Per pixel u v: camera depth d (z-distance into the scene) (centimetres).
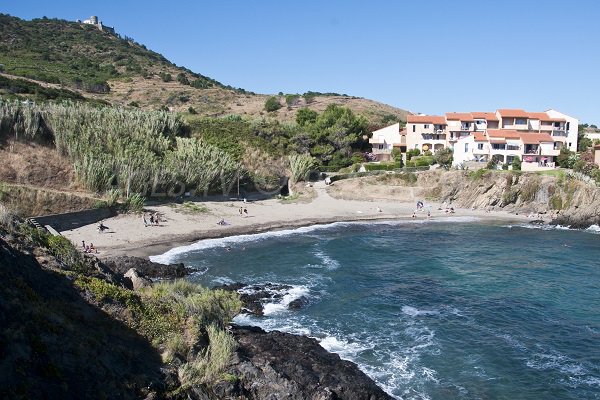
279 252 5194
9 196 5066
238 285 3906
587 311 3609
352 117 11625
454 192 8612
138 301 2273
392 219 7431
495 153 9894
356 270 4581
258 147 9062
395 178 8881
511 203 8275
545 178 8125
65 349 1598
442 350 2898
